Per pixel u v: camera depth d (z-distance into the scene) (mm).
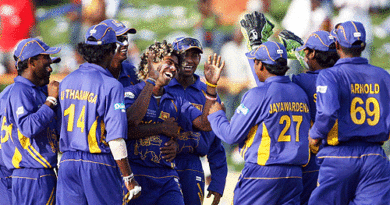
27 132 17500
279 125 17203
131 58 50312
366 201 17484
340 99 17547
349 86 17531
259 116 17156
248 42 20297
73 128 17031
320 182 17891
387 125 17703
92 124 16859
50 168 18500
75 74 17250
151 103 18688
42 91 18969
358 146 17500
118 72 19516
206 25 49562
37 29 49562
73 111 17031
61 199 17094
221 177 21375
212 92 18531
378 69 17922
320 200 17844
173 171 19156
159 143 18594
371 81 17719
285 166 17328
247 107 17203
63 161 17125
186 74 19938
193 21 70625
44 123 17578
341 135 17438
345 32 17750
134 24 71375
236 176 36094
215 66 18406
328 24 39156
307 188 19812
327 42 18859
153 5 79562
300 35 39406
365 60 17906
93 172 16844
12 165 18297
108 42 17250
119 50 18938
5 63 47531
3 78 45156
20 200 18312
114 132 16641
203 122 18953
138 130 18141
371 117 17578
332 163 17609
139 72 18656
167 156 18703
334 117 16938
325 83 17328
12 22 46781
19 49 18312
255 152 17391
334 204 17812
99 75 17062
